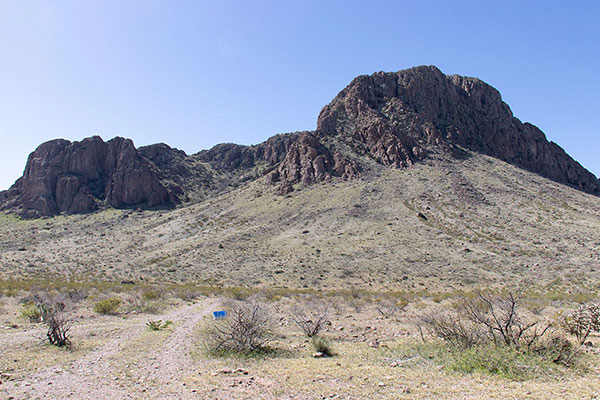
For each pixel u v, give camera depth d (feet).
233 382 27.40
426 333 50.42
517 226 224.12
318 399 23.41
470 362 30.37
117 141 530.68
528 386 24.79
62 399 24.11
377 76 478.18
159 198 483.10
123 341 44.50
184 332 50.80
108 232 344.90
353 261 187.83
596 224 225.35
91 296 92.53
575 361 30.63
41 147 502.38
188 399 23.85
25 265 221.46
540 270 160.56
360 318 68.74
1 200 477.77
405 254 190.90
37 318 57.06
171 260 218.79
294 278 168.86
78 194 456.86
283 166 393.09
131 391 25.68
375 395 23.85
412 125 408.67
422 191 284.82
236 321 42.93
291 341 47.14
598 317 41.09
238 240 244.63
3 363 32.22
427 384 26.03
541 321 53.67
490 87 525.75
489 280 152.25
